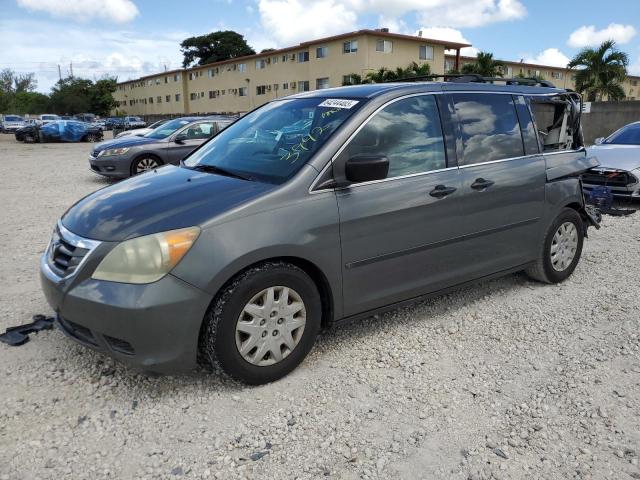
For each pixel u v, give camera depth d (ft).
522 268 15.29
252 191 10.36
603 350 12.16
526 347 12.35
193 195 10.43
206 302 9.46
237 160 12.26
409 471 8.30
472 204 13.17
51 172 47.57
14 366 11.12
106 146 39.17
